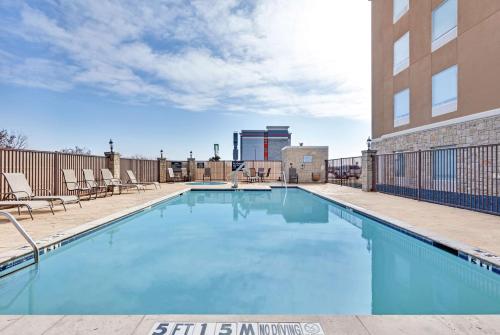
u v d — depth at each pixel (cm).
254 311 288
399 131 1477
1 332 205
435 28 1198
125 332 205
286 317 224
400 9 1470
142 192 1306
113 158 1304
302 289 339
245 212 864
